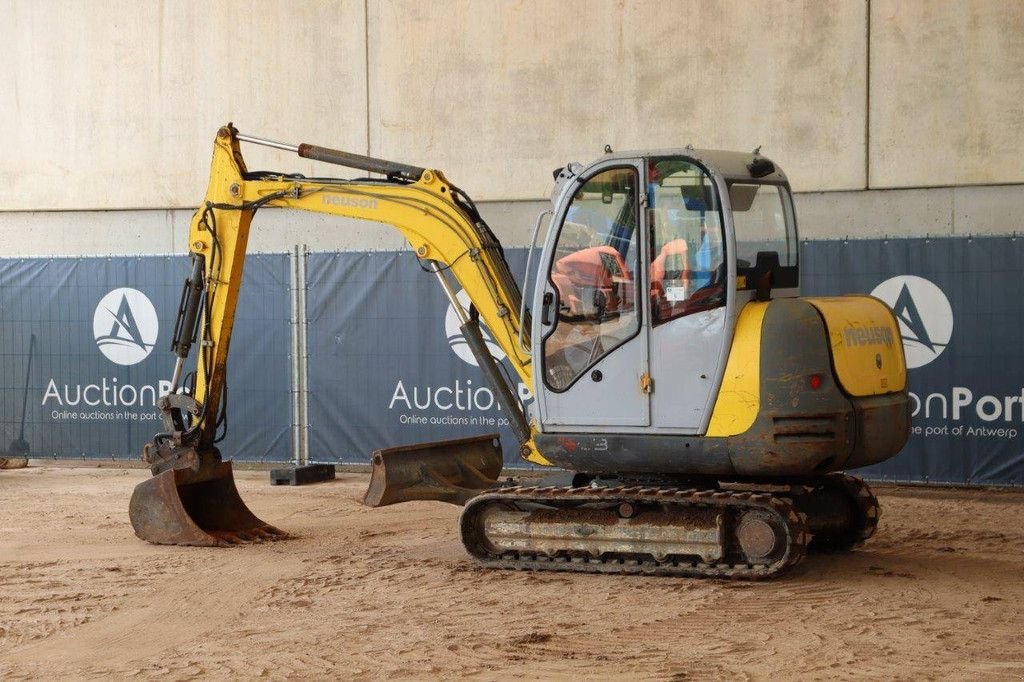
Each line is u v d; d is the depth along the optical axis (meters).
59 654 7.35
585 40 15.98
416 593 8.62
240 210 10.82
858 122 14.97
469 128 16.47
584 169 9.07
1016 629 7.46
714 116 15.51
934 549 10.14
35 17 18.06
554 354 9.18
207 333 10.92
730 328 8.65
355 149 16.98
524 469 14.41
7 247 18.44
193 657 7.21
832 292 13.45
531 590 8.62
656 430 8.86
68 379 16.03
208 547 10.48
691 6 15.53
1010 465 12.93
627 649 7.13
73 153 18.03
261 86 17.28
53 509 12.73
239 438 15.45
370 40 16.83
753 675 6.60
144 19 17.64
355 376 15.03
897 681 6.46
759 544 8.62
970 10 14.52
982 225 14.65
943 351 13.11
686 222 8.80
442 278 10.27
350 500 13.26
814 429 8.42
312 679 6.69
